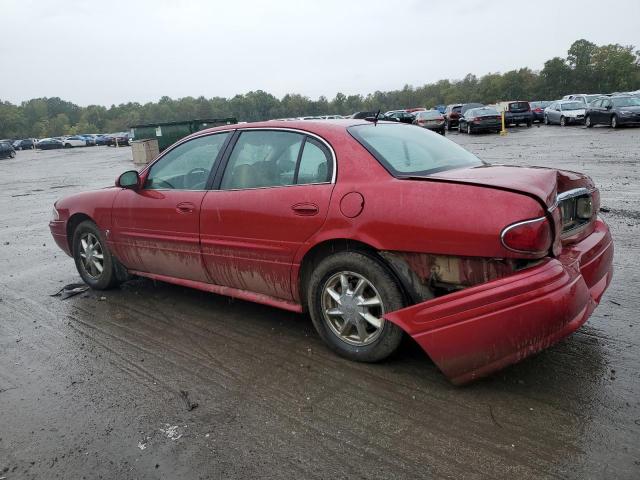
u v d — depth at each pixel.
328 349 3.70
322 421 2.86
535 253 2.72
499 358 2.78
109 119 166.62
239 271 3.97
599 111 25.61
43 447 2.80
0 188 18.48
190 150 4.39
